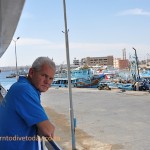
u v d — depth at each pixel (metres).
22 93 2.37
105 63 189.88
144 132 18.95
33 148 2.42
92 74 73.06
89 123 22.50
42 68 2.49
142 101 35.41
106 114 26.84
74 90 54.94
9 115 2.36
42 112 2.38
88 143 16.16
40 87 2.54
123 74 72.81
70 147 15.04
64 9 14.08
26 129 2.38
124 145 15.77
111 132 19.05
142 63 121.62
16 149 2.35
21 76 2.58
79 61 136.12
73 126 14.71
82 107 31.95
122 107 31.02
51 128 2.37
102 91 51.06
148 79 59.94
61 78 66.12
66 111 29.20
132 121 23.06
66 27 14.29
